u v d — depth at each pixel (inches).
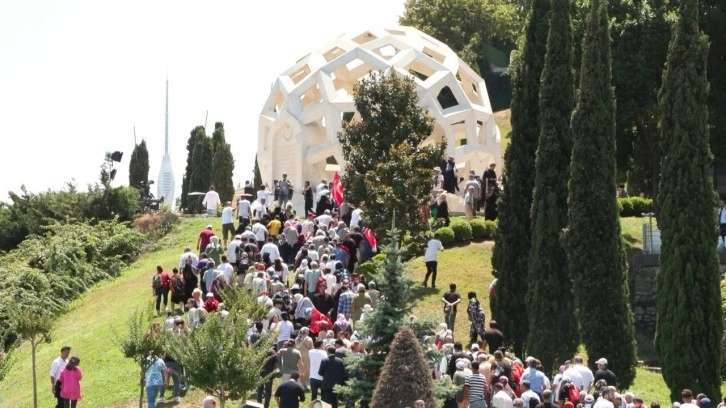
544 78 1453.0
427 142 2541.8
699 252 1296.8
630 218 2170.3
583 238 1357.0
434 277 1669.5
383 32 2613.2
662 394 1359.5
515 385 1120.8
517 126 1525.6
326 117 2436.0
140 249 2429.9
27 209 2559.1
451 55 2608.3
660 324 1307.8
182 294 1631.4
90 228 2417.6
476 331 1366.9
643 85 2079.2
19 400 1514.5
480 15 3727.9
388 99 1895.9
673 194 1311.5
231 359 1128.8
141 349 1222.3
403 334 944.3
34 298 2094.0
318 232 1646.2
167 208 2635.3
